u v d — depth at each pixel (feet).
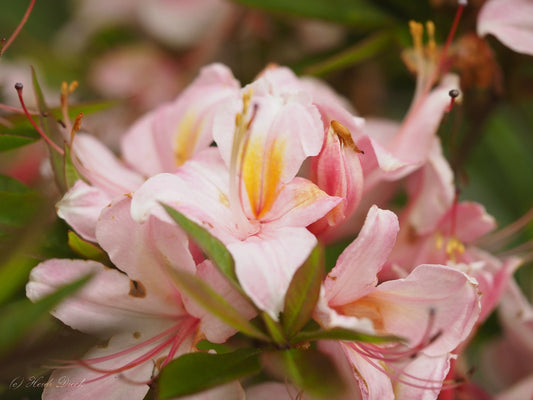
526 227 1.41
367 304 1.07
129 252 1.06
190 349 1.07
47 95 1.53
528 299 1.44
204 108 1.19
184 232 1.02
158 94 1.61
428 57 1.27
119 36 1.65
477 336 1.36
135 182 1.21
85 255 1.08
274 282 0.99
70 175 1.11
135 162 1.24
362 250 1.04
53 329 1.03
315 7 1.37
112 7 1.64
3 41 1.22
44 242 1.10
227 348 1.06
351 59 1.37
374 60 1.52
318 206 1.06
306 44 1.57
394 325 1.07
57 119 1.18
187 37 1.62
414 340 1.07
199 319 1.07
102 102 1.25
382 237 1.04
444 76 1.27
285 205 1.07
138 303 1.07
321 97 1.16
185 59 1.63
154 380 1.05
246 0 1.36
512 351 1.37
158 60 1.63
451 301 1.06
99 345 1.07
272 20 1.56
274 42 1.58
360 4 1.38
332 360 1.00
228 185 1.07
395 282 1.06
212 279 1.02
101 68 1.61
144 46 1.63
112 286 1.06
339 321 0.99
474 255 1.23
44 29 1.71
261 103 1.09
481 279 1.14
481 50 1.31
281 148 1.08
